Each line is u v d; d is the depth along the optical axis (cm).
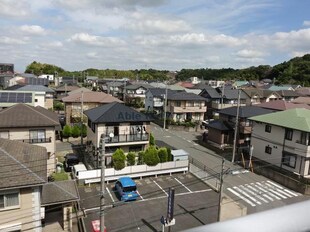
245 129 2914
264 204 1733
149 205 1650
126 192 1702
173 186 1938
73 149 2675
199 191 1867
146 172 2073
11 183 1083
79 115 3481
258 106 3559
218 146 2923
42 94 3528
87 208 1591
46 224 1403
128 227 1408
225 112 3166
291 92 5566
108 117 2205
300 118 2211
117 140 2205
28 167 1200
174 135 3459
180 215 1540
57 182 1455
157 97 4438
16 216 1136
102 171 991
